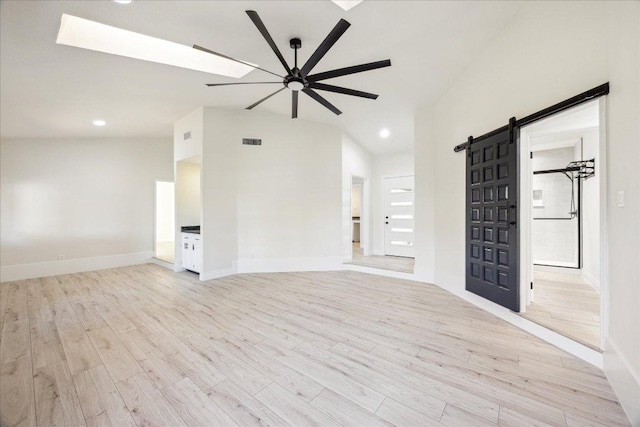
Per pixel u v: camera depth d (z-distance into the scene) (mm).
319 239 5480
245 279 4727
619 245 1761
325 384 1877
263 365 2109
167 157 6652
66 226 5355
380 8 2412
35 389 1833
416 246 4695
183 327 2807
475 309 3297
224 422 1547
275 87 3902
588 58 2045
